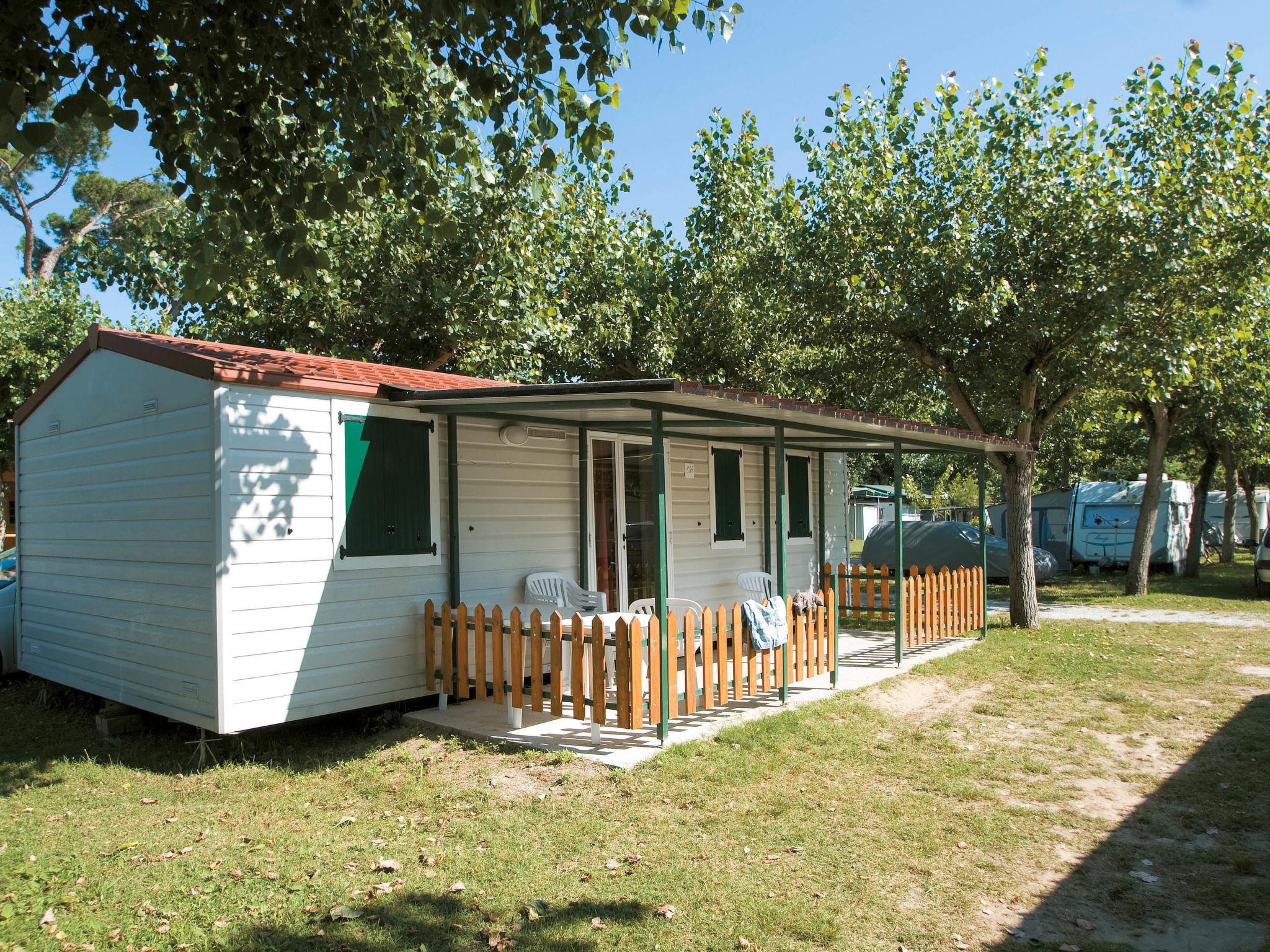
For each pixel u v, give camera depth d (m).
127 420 7.33
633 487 10.21
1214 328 13.26
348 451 7.02
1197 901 4.21
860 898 4.23
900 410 15.89
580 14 5.67
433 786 5.84
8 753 7.10
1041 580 20.50
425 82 6.95
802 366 18.52
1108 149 12.95
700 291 18.75
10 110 4.64
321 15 5.77
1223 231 12.10
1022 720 7.64
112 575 7.61
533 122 6.20
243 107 5.91
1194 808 5.46
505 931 3.87
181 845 4.95
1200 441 22.81
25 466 9.35
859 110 13.94
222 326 16.45
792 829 5.07
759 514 12.59
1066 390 13.48
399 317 15.70
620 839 4.93
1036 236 12.64
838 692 8.36
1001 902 4.22
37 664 9.03
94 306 18.67
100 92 5.32
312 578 6.74
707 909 4.09
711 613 7.16
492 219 15.27
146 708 7.07
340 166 8.14
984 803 5.56
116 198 29.03
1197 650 11.17
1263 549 17.92
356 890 4.29
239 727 6.25
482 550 8.16
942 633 11.43
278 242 6.02
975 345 13.28
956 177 12.95
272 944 3.76
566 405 6.77
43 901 4.19
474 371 17.03
